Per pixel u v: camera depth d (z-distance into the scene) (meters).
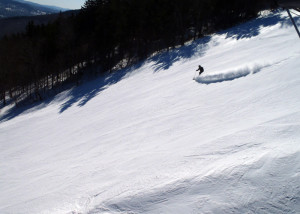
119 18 34.88
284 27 24.67
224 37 31.09
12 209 6.50
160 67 29.38
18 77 39.16
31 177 9.42
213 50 27.50
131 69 33.66
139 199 4.68
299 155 4.09
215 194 4.07
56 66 39.47
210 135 7.19
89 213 4.82
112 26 35.34
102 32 36.09
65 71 43.78
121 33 34.72
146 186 5.04
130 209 4.52
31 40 42.19
